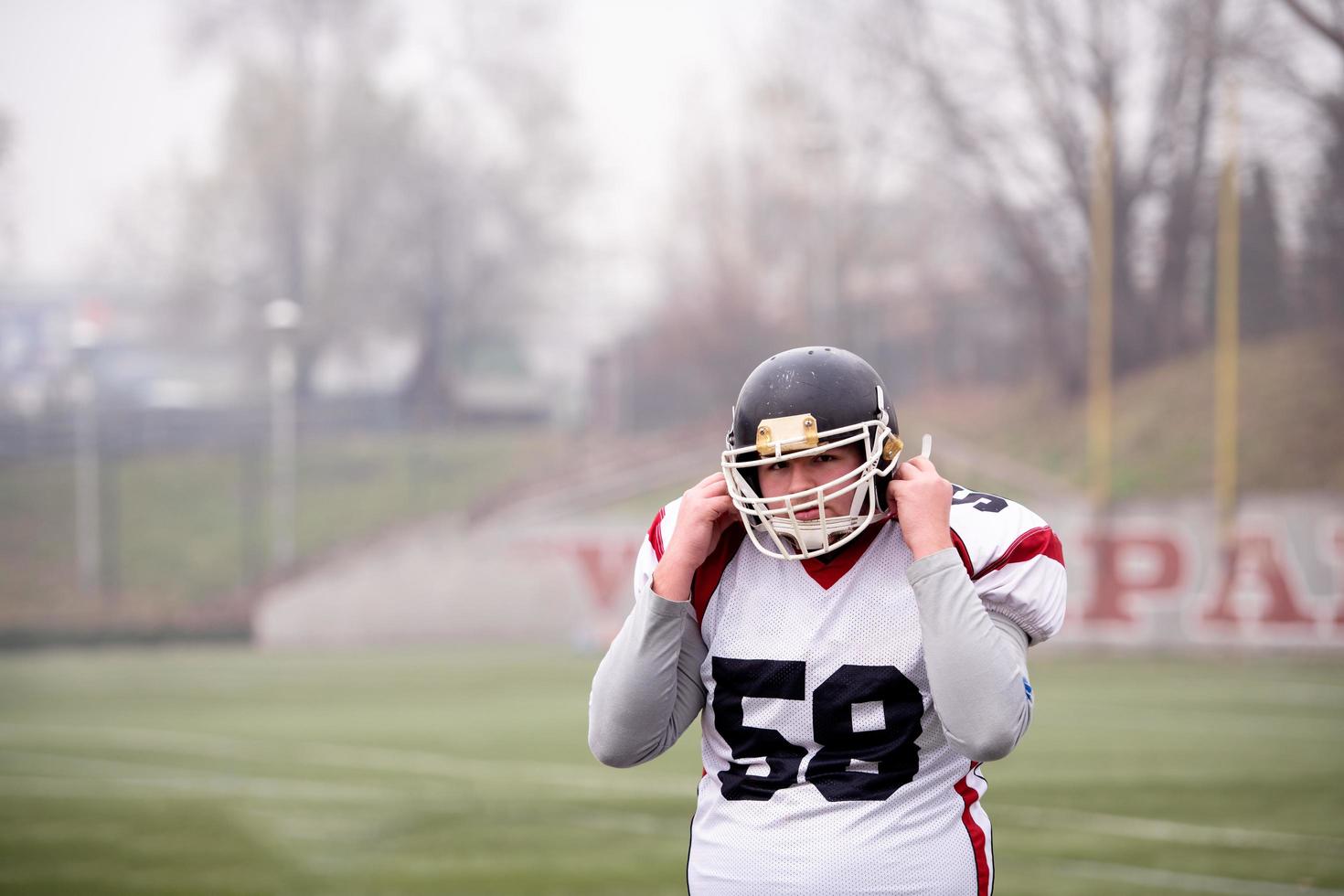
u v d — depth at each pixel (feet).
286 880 61.82
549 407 323.98
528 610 237.25
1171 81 239.50
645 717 24.88
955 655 22.77
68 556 266.77
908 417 255.50
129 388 355.77
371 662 194.39
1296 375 224.53
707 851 24.67
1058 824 71.26
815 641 24.12
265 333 344.49
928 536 23.52
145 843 70.23
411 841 69.56
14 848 69.26
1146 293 241.96
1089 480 223.10
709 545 24.79
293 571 242.99
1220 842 66.64
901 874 23.47
